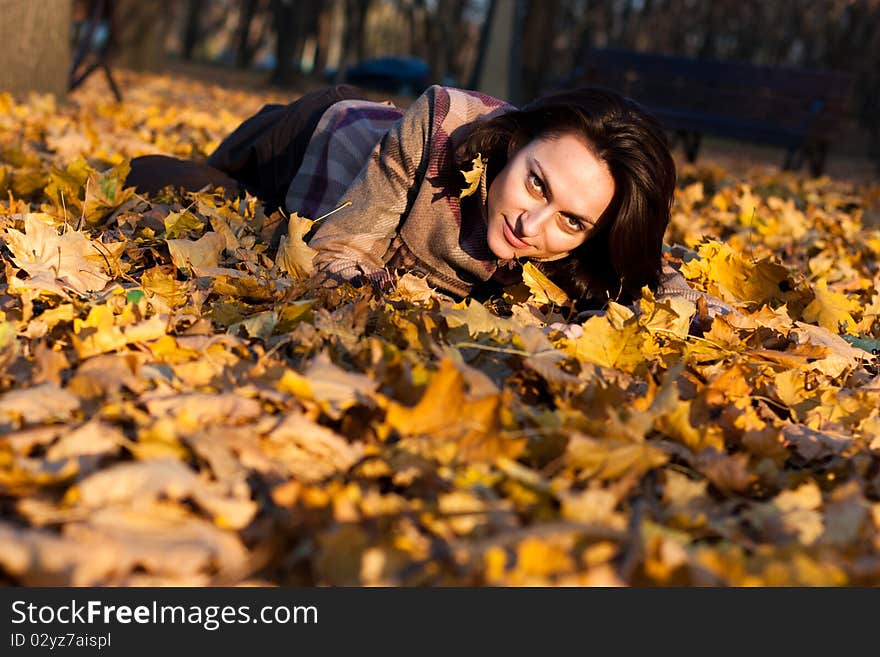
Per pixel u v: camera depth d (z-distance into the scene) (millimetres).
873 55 23922
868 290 3527
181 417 1516
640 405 1803
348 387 1612
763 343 2521
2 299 2123
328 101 3061
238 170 3342
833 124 10141
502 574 1217
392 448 1502
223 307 2133
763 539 1463
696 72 10742
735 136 10344
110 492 1282
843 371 2406
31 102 6008
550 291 2527
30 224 2293
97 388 1613
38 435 1412
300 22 20359
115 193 2994
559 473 1541
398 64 27672
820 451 1819
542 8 16281
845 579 1301
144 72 16578
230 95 13305
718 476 1602
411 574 1250
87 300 2160
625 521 1421
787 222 4859
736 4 29234
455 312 2059
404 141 2512
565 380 1808
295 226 2465
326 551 1235
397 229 2621
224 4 44969
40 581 1125
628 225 2273
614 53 11125
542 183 2256
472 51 35812
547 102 2295
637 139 2211
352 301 2256
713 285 2953
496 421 1518
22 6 6293
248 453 1438
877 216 5727
